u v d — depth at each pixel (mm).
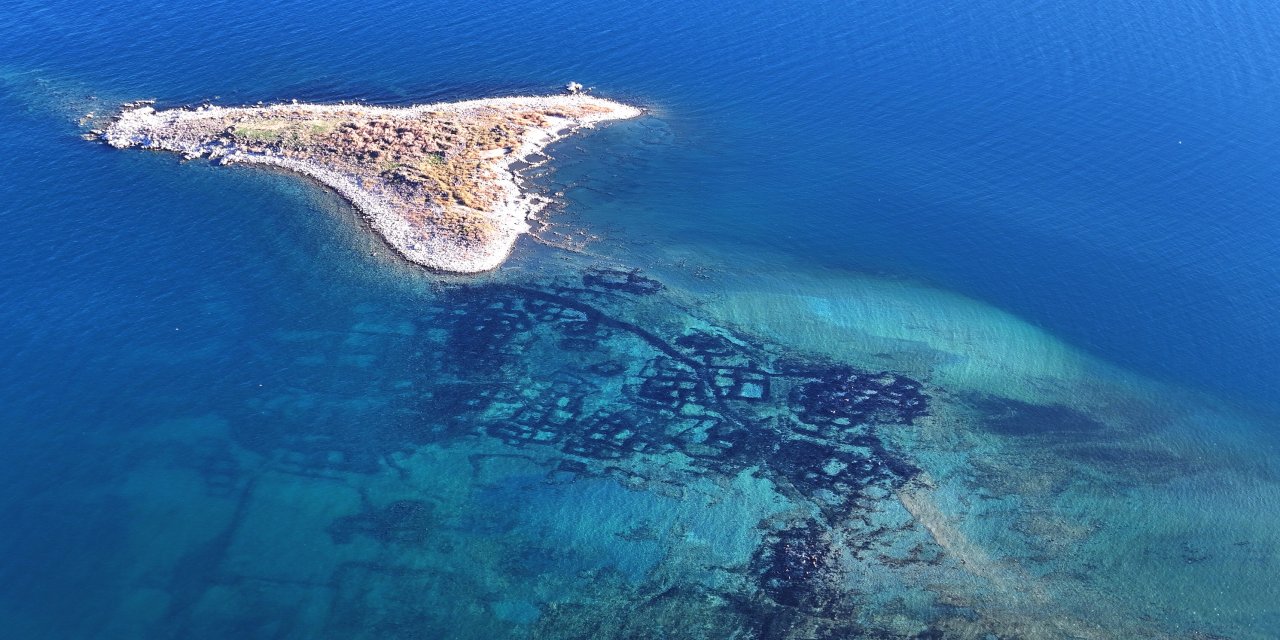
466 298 67312
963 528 50531
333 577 47594
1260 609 46625
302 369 60719
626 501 51781
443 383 59812
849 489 52625
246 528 50062
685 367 61438
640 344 63406
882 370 61969
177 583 47062
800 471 53688
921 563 48531
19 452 54094
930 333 65625
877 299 68938
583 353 62406
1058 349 64500
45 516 50344
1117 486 53375
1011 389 60781
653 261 72000
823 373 61438
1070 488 53188
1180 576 48188
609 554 49031
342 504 51562
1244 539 50250
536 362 61531
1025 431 57250
